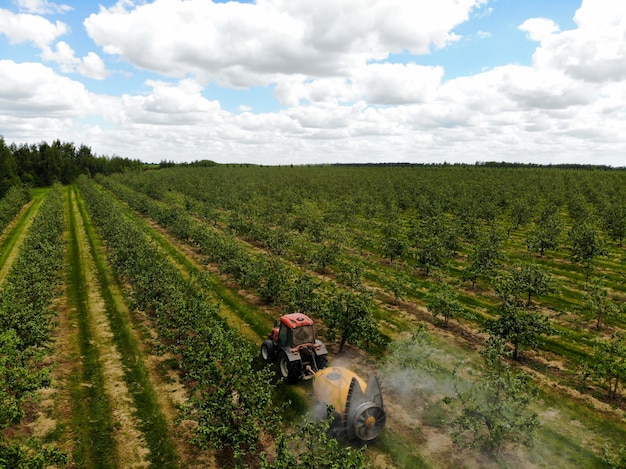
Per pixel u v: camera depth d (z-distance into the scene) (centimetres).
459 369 1728
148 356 1856
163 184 9569
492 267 2864
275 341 1744
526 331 1730
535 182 8344
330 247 3641
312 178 10550
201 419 1172
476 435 1270
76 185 12744
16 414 1123
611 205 5044
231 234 4744
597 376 1480
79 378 1655
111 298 2642
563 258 3616
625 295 2691
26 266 2434
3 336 1356
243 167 17025
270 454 1216
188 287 2367
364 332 1788
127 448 1252
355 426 1170
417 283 2992
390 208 5956
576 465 1173
